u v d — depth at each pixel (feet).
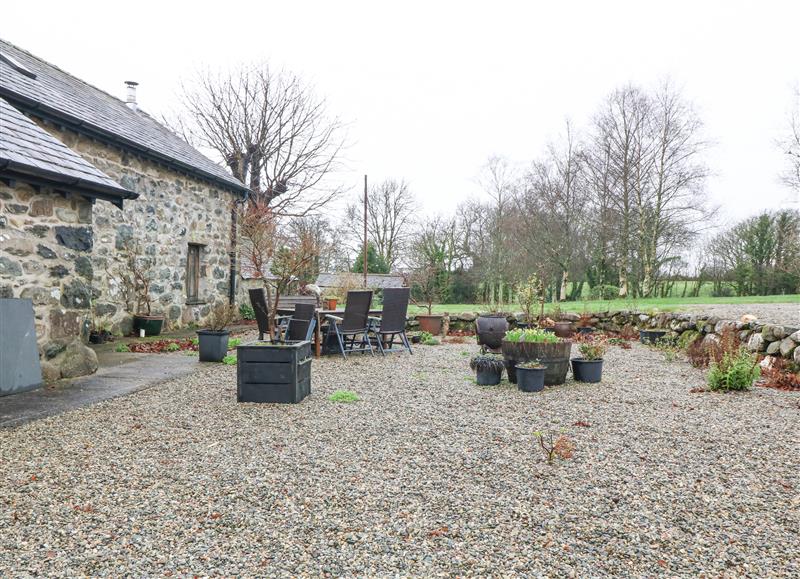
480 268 90.79
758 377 20.16
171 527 7.84
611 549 7.31
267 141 68.49
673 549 7.33
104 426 13.03
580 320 40.78
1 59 26.35
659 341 32.07
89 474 9.87
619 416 14.74
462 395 17.53
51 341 18.26
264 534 7.66
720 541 7.55
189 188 37.04
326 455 11.14
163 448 11.44
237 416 14.26
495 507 8.64
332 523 8.02
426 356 27.14
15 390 16.14
